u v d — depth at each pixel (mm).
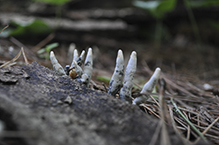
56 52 562
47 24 590
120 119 231
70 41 668
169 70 571
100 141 213
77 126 220
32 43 599
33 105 228
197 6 825
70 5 889
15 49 449
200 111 305
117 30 764
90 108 237
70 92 250
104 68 536
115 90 261
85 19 787
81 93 251
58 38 647
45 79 259
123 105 242
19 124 212
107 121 228
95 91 256
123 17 832
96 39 708
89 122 225
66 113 229
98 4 933
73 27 675
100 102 244
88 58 266
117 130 223
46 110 227
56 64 267
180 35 916
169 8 699
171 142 221
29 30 578
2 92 233
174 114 292
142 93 255
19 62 354
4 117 219
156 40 852
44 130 212
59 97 242
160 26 828
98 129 221
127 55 666
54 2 610
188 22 922
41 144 205
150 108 293
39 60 400
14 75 254
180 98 350
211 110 319
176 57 705
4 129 218
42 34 615
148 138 221
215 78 527
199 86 417
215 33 881
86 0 911
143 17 842
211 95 366
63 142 208
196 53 768
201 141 230
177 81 428
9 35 540
